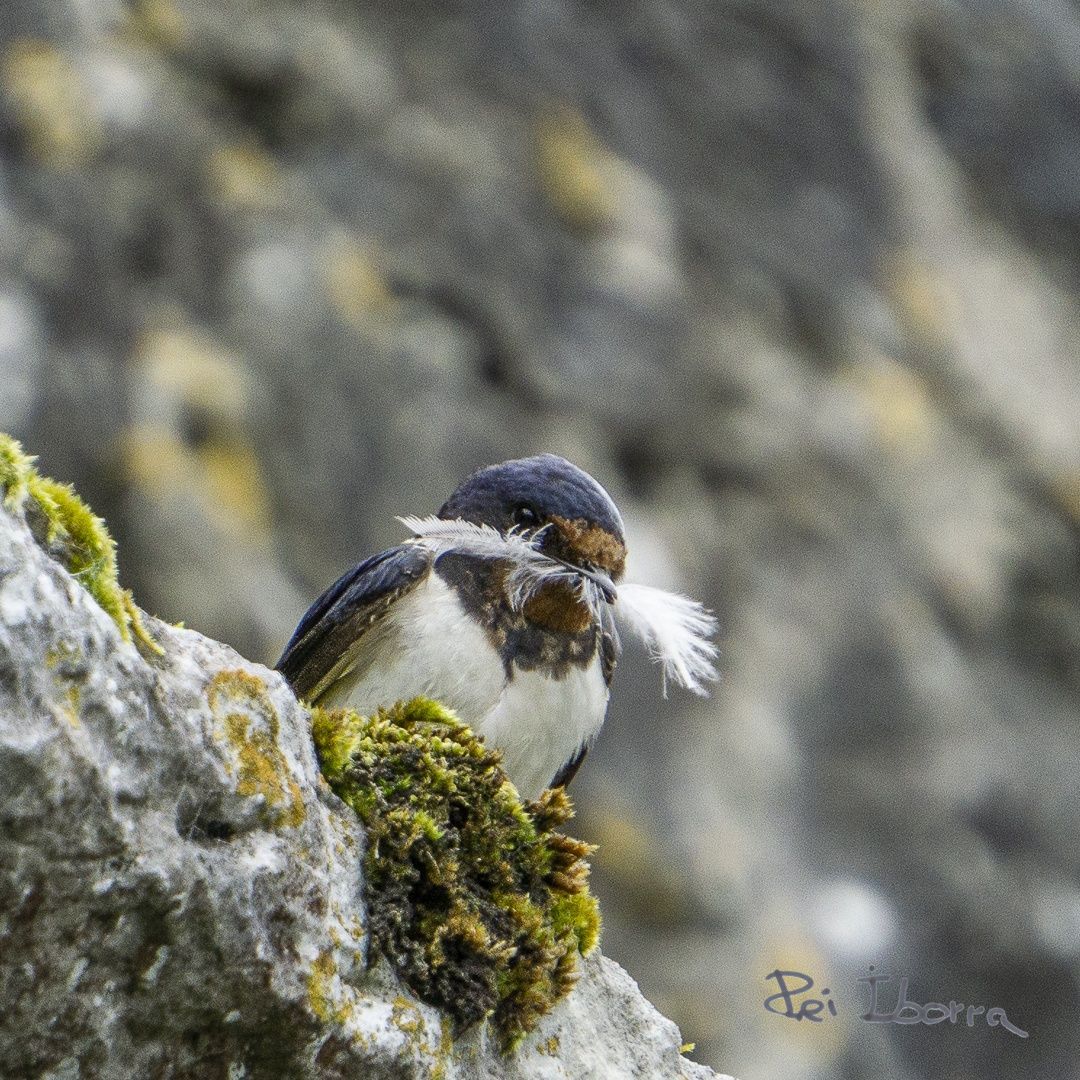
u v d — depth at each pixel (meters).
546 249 17.88
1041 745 18.05
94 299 15.81
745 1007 15.03
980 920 16.84
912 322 20.05
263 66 17.73
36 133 16.34
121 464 15.05
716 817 15.96
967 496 19.30
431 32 18.69
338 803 3.59
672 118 19.70
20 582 2.86
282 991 3.19
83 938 2.94
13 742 2.78
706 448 17.92
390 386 16.50
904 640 17.94
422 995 3.58
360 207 17.39
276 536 15.38
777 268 19.41
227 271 16.52
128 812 2.97
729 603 17.30
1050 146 22.48
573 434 17.19
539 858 4.04
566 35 19.42
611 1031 4.19
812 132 20.42
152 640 3.24
